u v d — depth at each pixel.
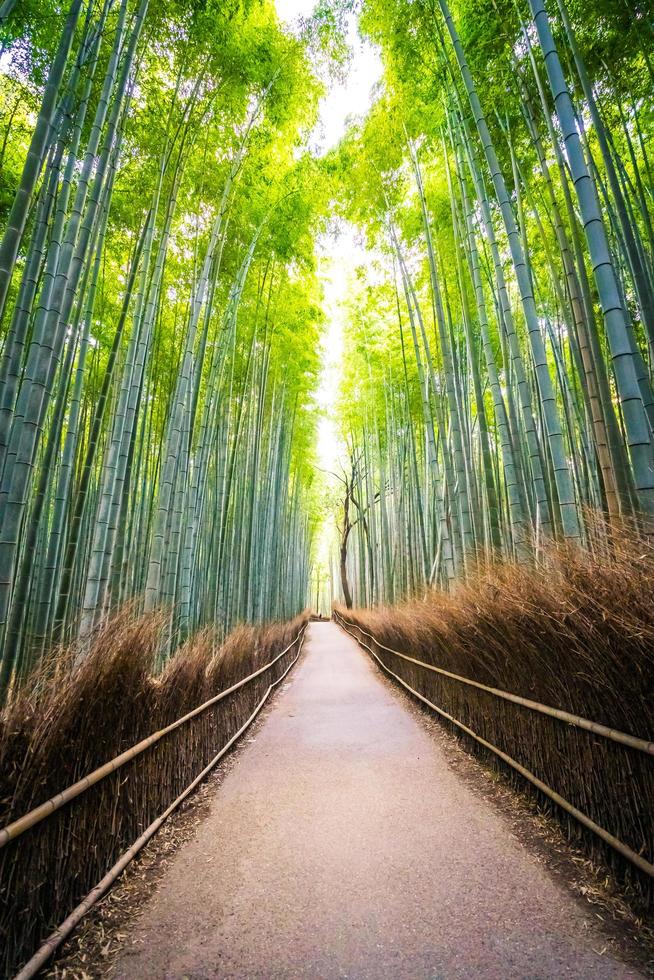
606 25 3.58
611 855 1.62
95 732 1.65
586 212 2.15
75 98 2.85
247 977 1.27
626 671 1.54
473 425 7.84
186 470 4.12
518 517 3.62
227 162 4.98
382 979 1.25
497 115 4.28
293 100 5.11
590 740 1.76
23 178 2.13
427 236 5.00
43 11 3.21
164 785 2.29
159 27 3.71
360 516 15.19
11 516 2.01
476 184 3.89
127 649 1.92
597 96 4.01
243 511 6.77
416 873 1.76
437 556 7.04
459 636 3.22
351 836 2.08
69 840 1.48
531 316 3.05
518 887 1.62
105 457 3.68
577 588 1.84
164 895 1.67
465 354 6.67
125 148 4.37
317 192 6.40
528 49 3.55
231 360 5.66
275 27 4.66
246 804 2.49
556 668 1.99
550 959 1.29
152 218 3.78
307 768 3.03
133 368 3.51
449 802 2.40
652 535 1.79
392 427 9.85
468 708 3.27
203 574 5.41
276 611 9.54
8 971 1.21
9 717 1.35
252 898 1.64
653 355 3.28
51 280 2.32
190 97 3.91
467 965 1.28
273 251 6.35
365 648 10.16
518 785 2.42
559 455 2.82
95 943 1.42
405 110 5.22
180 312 6.11
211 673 3.21
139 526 5.41
